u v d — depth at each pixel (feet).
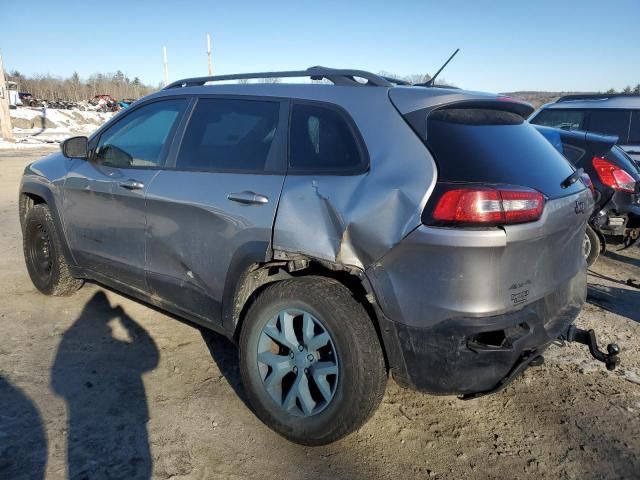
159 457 8.81
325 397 8.78
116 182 12.17
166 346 12.65
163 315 14.38
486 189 7.73
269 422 9.49
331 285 8.84
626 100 26.58
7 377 10.95
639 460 9.20
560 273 9.28
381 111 8.95
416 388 8.36
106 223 12.62
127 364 11.75
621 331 14.44
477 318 7.82
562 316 9.30
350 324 8.43
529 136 9.90
